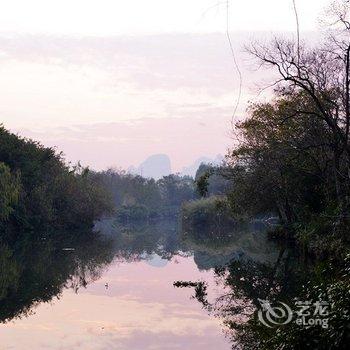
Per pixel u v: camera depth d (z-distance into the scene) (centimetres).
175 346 1605
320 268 1265
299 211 4297
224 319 1945
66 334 1762
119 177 14162
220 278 3020
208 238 6625
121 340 1678
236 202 4575
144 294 2545
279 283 2631
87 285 2836
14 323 1928
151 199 14075
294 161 3719
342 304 987
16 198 5878
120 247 5309
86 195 7531
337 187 2911
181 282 2888
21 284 2847
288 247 4347
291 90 3183
